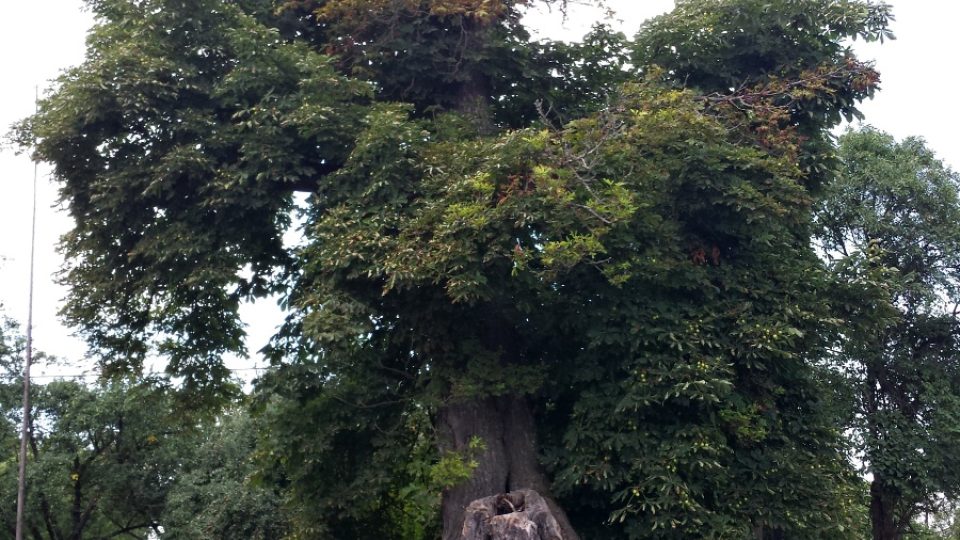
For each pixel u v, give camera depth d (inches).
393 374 649.0
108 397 1204.5
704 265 600.1
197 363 707.4
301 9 682.2
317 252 565.9
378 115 569.3
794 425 620.4
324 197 588.7
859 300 615.8
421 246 532.1
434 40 657.6
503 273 542.0
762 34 658.2
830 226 1064.2
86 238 645.9
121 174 593.0
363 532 690.8
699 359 546.3
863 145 1098.7
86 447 1212.5
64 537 1267.2
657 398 539.5
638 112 559.2
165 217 618.5
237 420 1235.2
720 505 557.9
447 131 613.6
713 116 590.6
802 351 611.8
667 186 573.0
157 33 613.6
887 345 1035.9
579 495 600.7
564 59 689.0
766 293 591.8
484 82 687.1
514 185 511.2
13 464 1192.8
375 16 634.8
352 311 538.0
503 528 523.2
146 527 1322.6
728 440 585.0
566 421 630.5
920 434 975.0
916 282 1012.5
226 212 607.5
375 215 556.4
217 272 589.6
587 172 529.0
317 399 627.8
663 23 661.9
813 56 658.8
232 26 626.2
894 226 1040.2
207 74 624.4
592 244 480.1
